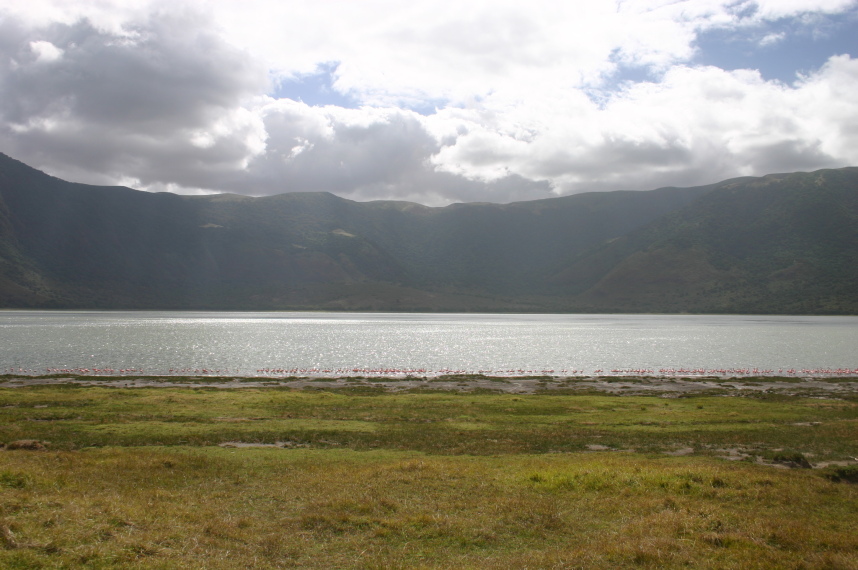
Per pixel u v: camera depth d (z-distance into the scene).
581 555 13.62
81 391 48.94
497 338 143.00
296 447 27.44
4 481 17.31
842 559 13.66
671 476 20.62
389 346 116.50
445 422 35.25
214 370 74.50
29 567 11.48
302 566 12.83
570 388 56.78
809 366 85.31
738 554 13.94
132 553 12.63
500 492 18.97
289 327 190.00
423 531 15.17
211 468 21.83
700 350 111.12
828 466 23.48
